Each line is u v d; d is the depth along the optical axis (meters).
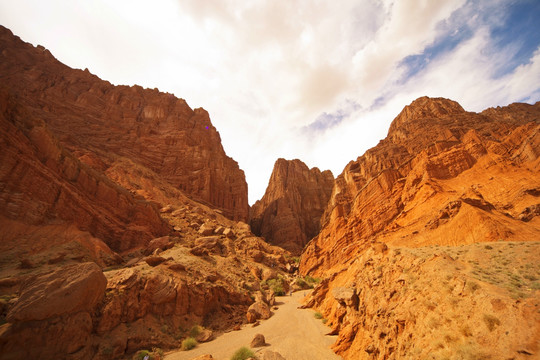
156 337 18.11
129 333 17.14
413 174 45.66
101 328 15.87
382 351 12.16
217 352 17.09
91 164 56.78
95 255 28.73
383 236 35.22
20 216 26.23
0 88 29.17
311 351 16.58
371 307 15.55
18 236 24.66
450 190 35.34
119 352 15.51
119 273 21.81
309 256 62.62
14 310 12.16
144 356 15.41
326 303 25.64
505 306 8.40
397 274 15.48
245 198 106.56
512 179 35.78
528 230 19.61
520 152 40.75
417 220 32.06
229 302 28.89
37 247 24.72
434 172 42.28
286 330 21.67
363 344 14.27
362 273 20.05
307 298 31.70
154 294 21.30
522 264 11.84
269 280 43.59
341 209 64.81
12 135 28.38
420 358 9.29
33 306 12.53
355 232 50.69
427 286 12.02
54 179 31.70
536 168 35.16
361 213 52.78
